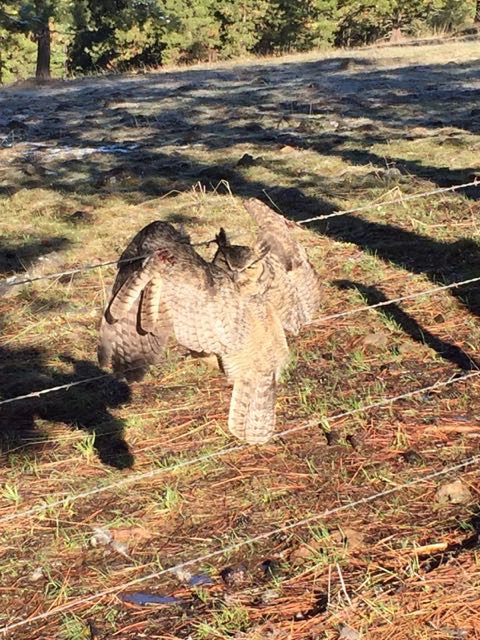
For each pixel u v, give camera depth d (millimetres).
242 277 2768
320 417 5117
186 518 4391
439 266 7055
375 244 7570
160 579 4012
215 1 28469
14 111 15195
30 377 5812
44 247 7980
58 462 4906
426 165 9672
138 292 2613
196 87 16469
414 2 28625
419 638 3592
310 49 28547
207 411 5297
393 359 5746
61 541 4297
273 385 2787
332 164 9914
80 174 10266
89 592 3975
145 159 10727
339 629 3641
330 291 6762
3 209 9039
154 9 28438
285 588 3896
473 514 4285
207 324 2629
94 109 14742
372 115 12531
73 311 6695
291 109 13367
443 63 17391
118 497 4570
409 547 4090
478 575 3869
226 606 3805
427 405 5223
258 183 9422
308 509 4402
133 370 2760
